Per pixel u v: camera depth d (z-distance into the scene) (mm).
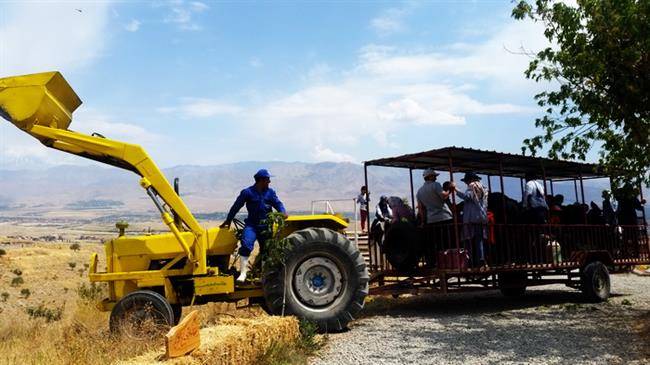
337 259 8180
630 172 8602
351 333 8117
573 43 8656
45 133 7766
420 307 10805
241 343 5863
